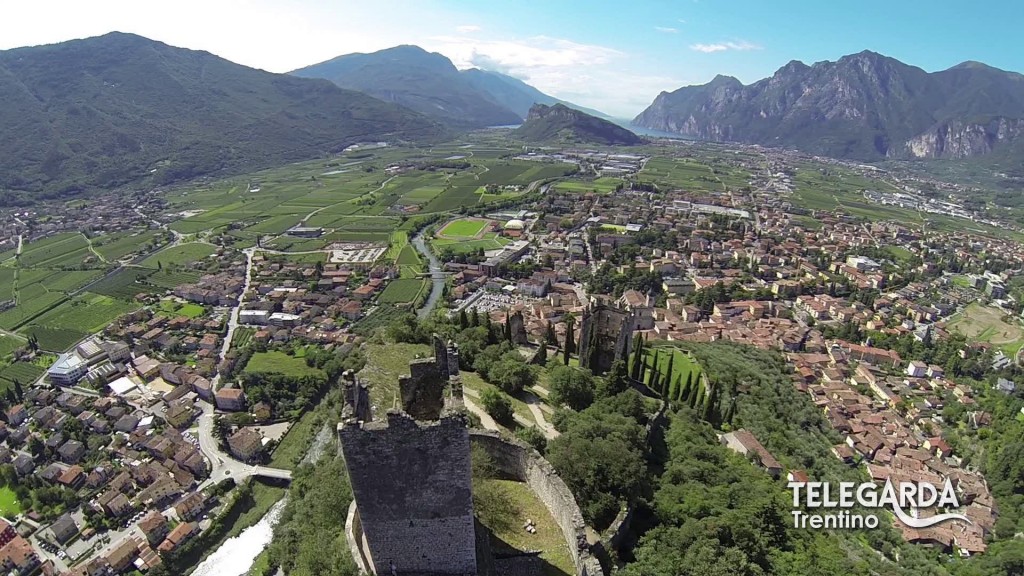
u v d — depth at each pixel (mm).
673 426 98500
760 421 121688
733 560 57031
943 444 133125
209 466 128750
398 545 40375
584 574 41406
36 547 107688
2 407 153125
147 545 106562
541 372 111188
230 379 165875
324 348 183875
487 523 48000
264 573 75375
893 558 91000
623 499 63031
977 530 104438
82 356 178375
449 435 36500
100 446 135875
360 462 36906
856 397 150875
